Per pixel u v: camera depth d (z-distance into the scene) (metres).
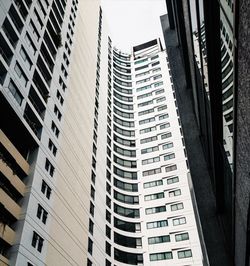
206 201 14.12
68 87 45.50
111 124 71.94
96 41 73.88
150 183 62.88
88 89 56.78
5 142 27.47
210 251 12.39
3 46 30.56
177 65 22.75
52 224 30.34
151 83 85.62
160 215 57.22
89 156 47.91
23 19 35.56
